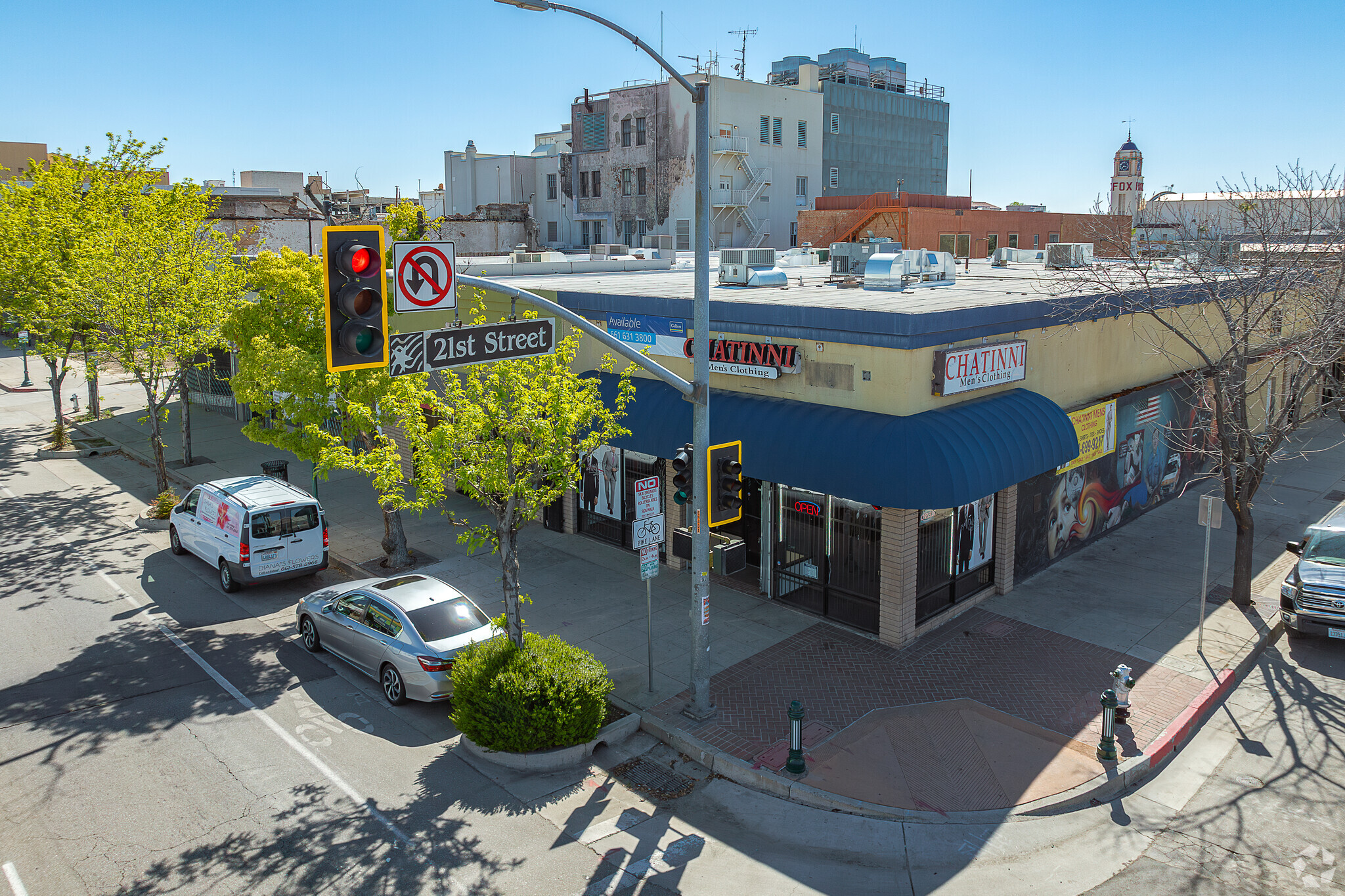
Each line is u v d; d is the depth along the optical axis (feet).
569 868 31.45
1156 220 139.33
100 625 53.11
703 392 39.32
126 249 73.41
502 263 95.76
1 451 99.66
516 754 38.27
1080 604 54.80
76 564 64.13
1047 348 58.03
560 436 40.55
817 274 91.04
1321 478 84.69
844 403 50.03
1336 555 50.70
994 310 52.08
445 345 33.81
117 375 154.40
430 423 56.65
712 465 39.83
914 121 266.77
